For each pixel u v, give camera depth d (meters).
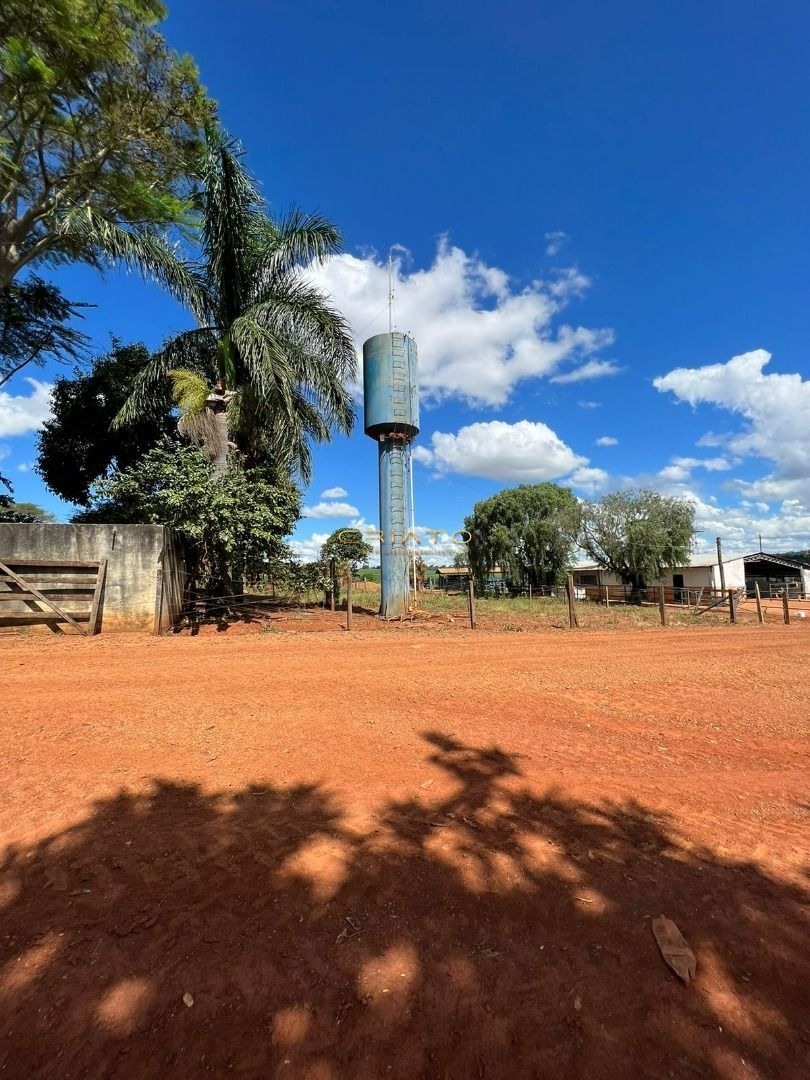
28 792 3.62
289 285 14.38
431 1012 1.99
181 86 12.27
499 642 10.92
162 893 2.61
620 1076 1.78
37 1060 1.79
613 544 30.62
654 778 4.19
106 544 10.91
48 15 10.19
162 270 13.01
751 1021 2.00
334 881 2.71
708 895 2.71
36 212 13.12
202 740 4.63
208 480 12.16
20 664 7.49
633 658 9.20
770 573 42.34
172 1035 1.88
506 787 3.89
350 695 6.14
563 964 2.23
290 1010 1.98
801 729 5.54
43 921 2.41
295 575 14.34
